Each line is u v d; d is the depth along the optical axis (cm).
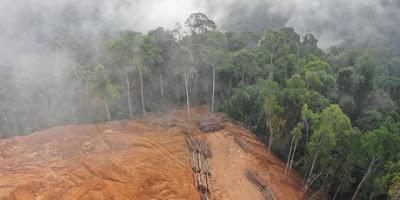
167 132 4678
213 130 4881
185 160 4116
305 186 3953
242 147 4559
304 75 5200
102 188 3378
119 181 3500
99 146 4078
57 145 4169
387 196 3431
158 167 3803
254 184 3909
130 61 5172
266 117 4897
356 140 3588
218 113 5500
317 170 4084
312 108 4447
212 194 3650
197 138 4631
